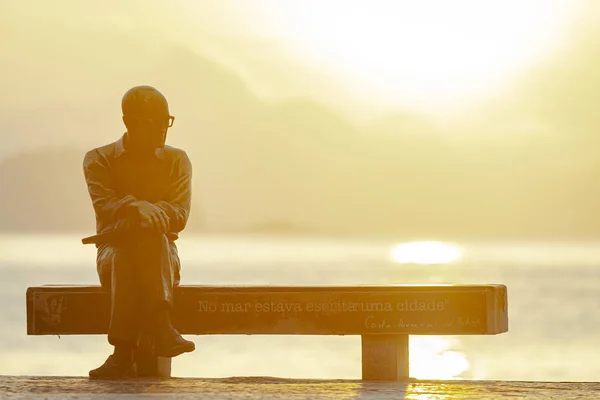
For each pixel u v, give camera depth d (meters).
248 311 11.85
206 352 41.34
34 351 41.19
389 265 166.00
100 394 10.34
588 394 10.31
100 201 11.76
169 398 10.02
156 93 11.84
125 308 11.39
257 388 10.82
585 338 49.84
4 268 135.12
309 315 11.73
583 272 140.50
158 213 11.43
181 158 12.11
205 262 174.12
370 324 11.59
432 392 10.45
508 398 10.02
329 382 11.42
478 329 11.39
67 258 184.88
